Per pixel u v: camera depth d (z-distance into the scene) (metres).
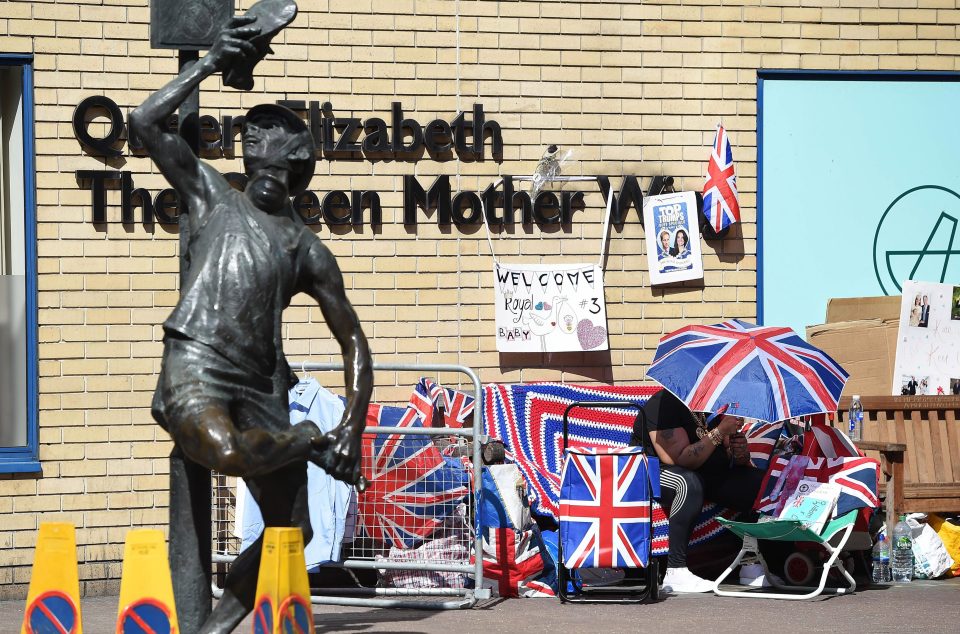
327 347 14.03
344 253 14.17
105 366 13.53
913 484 13.95
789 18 14.98
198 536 8.07
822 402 12.10
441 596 12.36
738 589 12.90
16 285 13.54
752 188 14.90
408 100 14.30
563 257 14.54
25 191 13.49
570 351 14.47
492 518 12.62
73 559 7.81
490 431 13.62
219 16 8.42
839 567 12.51
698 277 14.62
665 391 13.30
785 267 15.09
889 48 15.16
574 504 11.97
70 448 13.41
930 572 13.49
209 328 7.68
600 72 14.62
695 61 14.80
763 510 12.73
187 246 8.14
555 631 10.59
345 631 10.72
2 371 13.47
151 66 13.71
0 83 13.59
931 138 15.42
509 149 14.49
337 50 14.16
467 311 14.36
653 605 11.99
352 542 12.70
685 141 14.77
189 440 7.42
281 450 7.58
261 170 8.16
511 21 14.48
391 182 14.26
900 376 14.98
